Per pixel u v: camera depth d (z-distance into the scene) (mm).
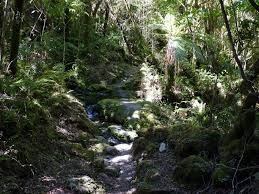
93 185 5168
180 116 9617
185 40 10562
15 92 6355
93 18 13289
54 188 4922
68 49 11773
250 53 8953
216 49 11102
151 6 13633
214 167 4801
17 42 6902
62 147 6270
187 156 5434
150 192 4770
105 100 9781
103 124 8859
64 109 7637
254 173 4512
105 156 6742
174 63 10781
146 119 8812
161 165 5527
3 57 7273
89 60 12508
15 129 5609
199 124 7414
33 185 4887
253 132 4812
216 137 5418
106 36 14414
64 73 8758
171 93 10828
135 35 15156
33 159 5414
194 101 10375
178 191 4742
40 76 7562
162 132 6527
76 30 12742
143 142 6539
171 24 10680
